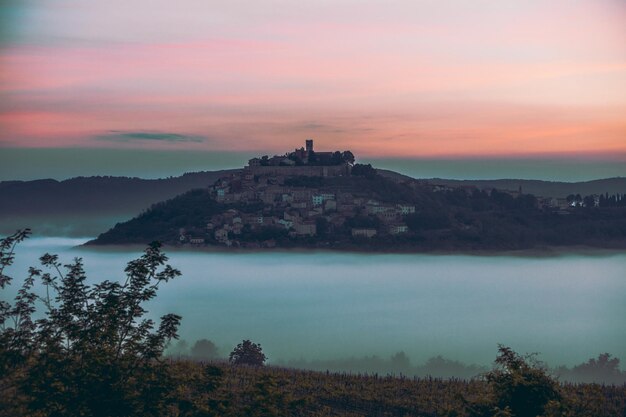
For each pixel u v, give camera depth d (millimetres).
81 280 16656
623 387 41406
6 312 16047
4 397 15203
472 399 21578
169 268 17250
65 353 15961
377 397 40719
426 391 42844
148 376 16234
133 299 16734
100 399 15328
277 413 18125
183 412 17000
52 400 15039
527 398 20141
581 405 20266
